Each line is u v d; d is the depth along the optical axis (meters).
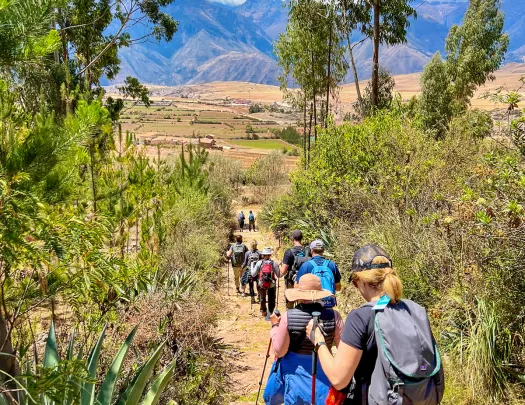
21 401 3.39
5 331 3.38
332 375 2.94
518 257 5.61
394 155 11.89
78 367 2.72
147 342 6.31
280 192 29.59
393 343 2.74
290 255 8.71
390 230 8.97
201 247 13.22
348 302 9.55
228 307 11.33
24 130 3.66
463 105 35.72
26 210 2.96
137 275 5.11
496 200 5.96
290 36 25.50
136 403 4.06
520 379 5.37
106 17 25.09
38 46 3.05
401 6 22.33
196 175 19.77
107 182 7.93
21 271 3.99
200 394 6.41
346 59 25.64
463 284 6.39
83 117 3.52
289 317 4.13
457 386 5.55
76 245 3.27
